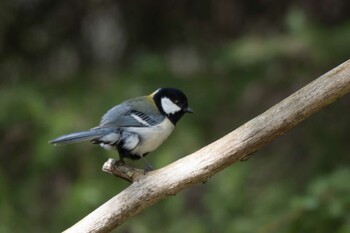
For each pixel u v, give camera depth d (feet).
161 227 39.93
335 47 40.55
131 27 48.88
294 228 32.83
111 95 41.06
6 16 47.32
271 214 37.42
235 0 48.57
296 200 32.73
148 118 28.07
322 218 32.40
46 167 40.60
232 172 40.01
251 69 42.55
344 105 42.91
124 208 22.35
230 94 42.34
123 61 48.29
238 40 43.78
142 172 22.88
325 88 21.20
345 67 21.24
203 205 41.98
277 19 47.80
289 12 43.86
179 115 29.37
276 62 42.27
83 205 38.60
